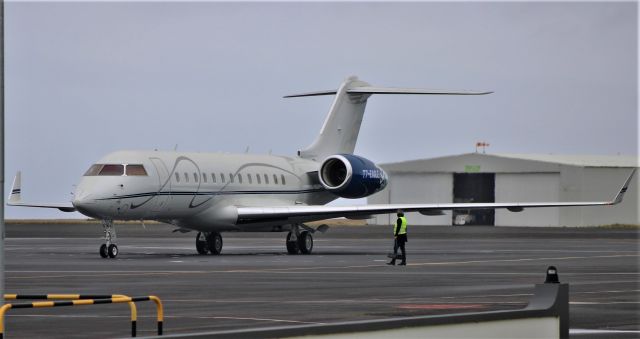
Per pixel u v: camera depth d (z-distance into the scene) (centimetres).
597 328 4672
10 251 11781
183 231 11456
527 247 13425
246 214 11138
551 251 12156
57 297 3784
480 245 14138
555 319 3788
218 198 11219
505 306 5562
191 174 10906
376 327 3328
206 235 11431
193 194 10900
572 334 4481
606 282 7194
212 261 9725
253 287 6738
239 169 11550
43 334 4472
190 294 6244
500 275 7875
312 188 12575
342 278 7525
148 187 10400
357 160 11556
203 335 3062
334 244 14650
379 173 11788
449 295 6191
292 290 6519
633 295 6188
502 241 15788
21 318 5025
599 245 14112
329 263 9425
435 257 10612
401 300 5878
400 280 7344
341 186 11456
